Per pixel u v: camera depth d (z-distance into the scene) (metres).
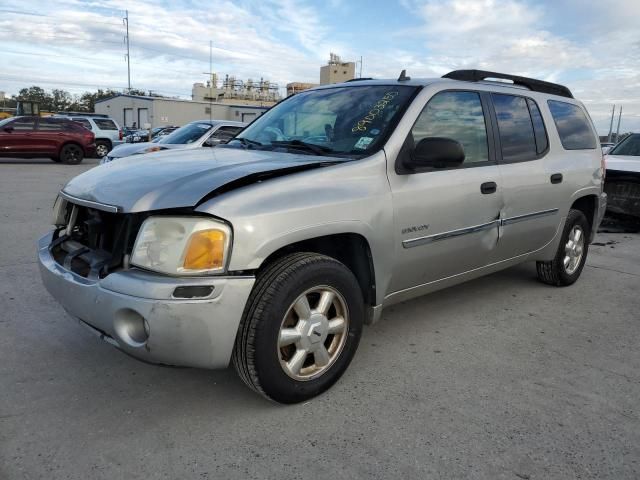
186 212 2.60
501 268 4.49
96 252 2.92
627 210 8.43
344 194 3.02
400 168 3.38
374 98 3.79
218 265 2.56
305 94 4.41
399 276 3.46
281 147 3.74
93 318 2.70
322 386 3.02
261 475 2.39
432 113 3.68
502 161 4.19
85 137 19.48
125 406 2.93
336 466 2.46
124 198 2.75
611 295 5.17
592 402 3.09
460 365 3.53
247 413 2.88
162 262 2.55
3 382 3.14
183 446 2.58
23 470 2.38
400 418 2.87
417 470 2.45
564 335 4.11
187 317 2.49
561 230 4.97
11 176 14.22
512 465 2.50
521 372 3.45
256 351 2.69
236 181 2.77
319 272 2.87
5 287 4.75
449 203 3.64
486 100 4.18
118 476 2.36
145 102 53.56
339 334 3.11
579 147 5.20
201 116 54.31
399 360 3.58
